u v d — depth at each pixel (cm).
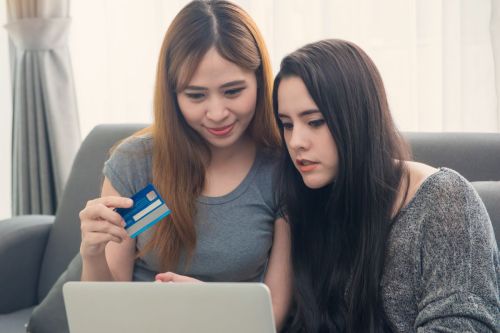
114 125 222
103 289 106
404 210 131
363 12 226
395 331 130
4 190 311
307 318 139
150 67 272
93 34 281
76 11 282
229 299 100
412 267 129
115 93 279
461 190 127
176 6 263
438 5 216
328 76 127
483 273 122
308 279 140
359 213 133
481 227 124
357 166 130
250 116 143
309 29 236
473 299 120
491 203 147
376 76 132
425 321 122
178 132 146
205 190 151
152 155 153
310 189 141
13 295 212
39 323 179
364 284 131
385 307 131
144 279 154
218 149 151
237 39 138
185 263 150
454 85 215
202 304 102
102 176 212
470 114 214
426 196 129
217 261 148
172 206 146
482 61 211
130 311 105
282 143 141
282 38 239
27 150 272
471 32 212
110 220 130
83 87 285
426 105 221
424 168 135
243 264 149
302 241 141
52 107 268
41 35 267
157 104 147
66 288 108
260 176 152
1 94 305
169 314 103
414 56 219
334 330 136
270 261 152
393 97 224
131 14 273
